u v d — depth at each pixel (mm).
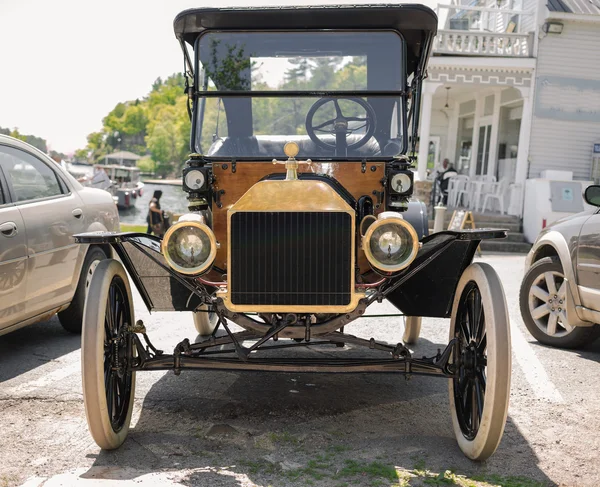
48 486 3252
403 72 4527
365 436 4012
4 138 5535
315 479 3385
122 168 58062
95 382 3469
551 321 6352
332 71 4559
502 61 17672
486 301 3508
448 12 22219
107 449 3711
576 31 17984
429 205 17766
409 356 3826
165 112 160125
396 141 4527
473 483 3354
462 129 23672
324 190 3545
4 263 4957
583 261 5844
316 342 3998
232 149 4562
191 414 4355
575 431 4199
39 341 6211
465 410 3814
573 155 18359
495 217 17719
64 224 5852
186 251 3512
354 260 3523
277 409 4480
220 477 3387
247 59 4566
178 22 4449
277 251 3512
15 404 4480
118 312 3938
